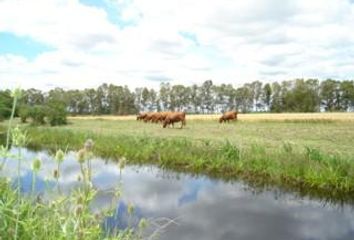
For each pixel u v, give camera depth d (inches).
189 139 825.5
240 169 522.0
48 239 91.8
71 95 4370.1
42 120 1502.2
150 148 668.7
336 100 4365.2
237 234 276.5
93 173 101.7
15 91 86.7
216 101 4972.9
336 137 902.4
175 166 578.2
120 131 1107.9
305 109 4205.2
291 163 486.9
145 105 4827.8
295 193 415.5
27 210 99.5
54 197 101.1
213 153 589.3
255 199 385.4
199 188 434.6
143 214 309.4
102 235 120.5
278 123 1588.3
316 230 293.3
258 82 4758.9
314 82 4308.6
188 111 4972.9
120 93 4576.8
